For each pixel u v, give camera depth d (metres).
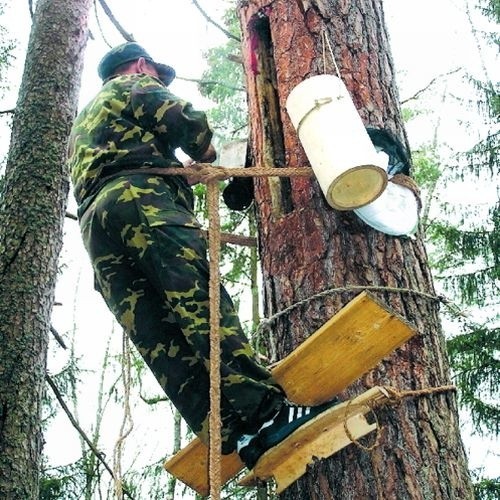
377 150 2.68
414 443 2.28
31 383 4.83
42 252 5.26
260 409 2.18
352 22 3.05
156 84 2.58
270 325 2.64
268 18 3.20
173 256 2.33
